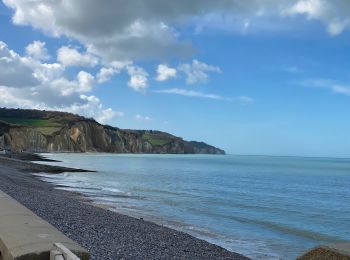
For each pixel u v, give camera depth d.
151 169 94.81
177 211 28.19
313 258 5.57
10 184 27.77
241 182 62.16
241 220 26.03
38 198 20.95
